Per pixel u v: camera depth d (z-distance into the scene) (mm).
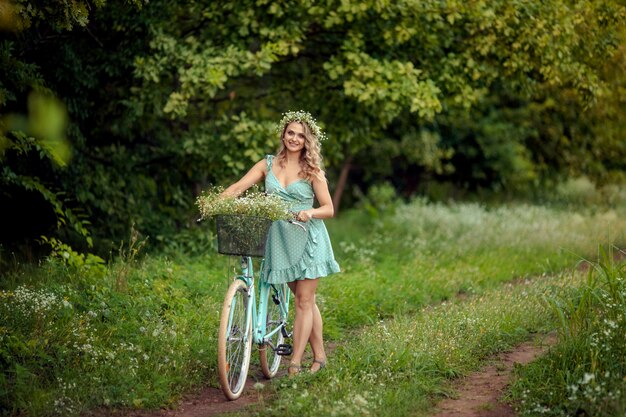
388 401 5148
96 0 7027
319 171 5805
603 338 5582
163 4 10102
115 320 6547
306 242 5762
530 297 7977
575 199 20547
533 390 5238
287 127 5785
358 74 10125
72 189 10078
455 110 13828
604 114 17172
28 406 4930
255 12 10391
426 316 7352
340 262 10914
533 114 19406
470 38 11164
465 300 8836
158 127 11695
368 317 7762
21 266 8742
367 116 11961
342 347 6422
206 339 6398
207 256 10008
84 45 10086
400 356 5938
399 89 10117
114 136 11195
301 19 10688
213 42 10430
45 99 8125
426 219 16047
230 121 10906
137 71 9711
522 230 13961
